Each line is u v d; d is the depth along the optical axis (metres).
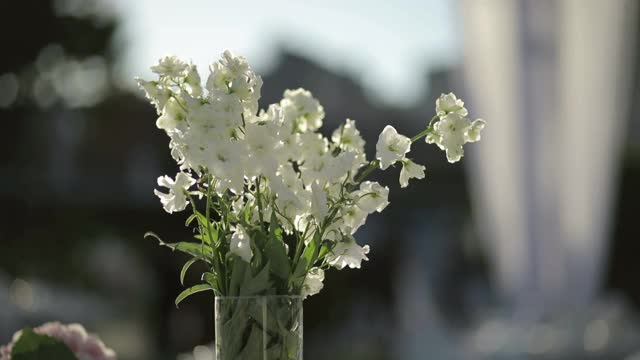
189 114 1.62
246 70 1.66
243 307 1.66
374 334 12.09
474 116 5.57
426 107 17.78
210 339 10.30
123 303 14.09
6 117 16.66
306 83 19.27
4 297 11.51
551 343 5.74
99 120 16.84
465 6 5.56
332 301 10.28
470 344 6.78
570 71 5.43
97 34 16.92
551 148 5.51
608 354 5.77
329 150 1.79
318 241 1.70
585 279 5.66
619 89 5.43
